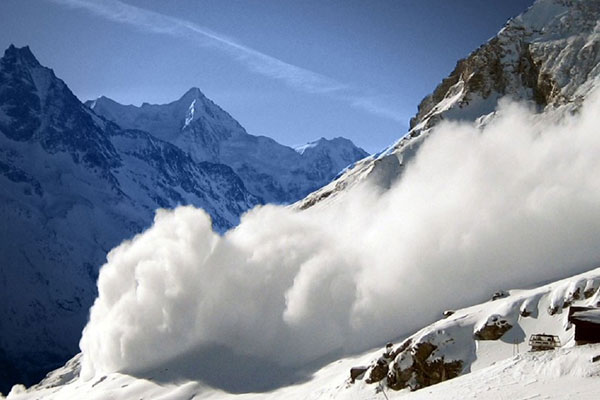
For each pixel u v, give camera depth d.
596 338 52.25
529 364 49.12
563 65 163.38
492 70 177.25
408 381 69.38
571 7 182.50
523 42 179.88
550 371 47.34
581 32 173.12
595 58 161.00
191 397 100.69
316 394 80.56
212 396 98.88
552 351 49.91
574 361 47.03
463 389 48.94
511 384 47.34
